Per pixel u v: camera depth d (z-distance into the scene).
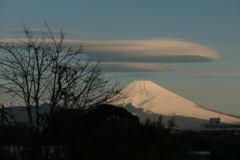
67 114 11.83
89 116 12.77
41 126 11.97
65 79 11.71
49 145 12.11
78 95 11.83
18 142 11.67
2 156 11.62
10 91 11.40
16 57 11.48
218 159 32.78
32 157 11.61
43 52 11.65
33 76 11.54
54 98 11.65
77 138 13.77
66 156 13.59
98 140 13.79
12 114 11.55
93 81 12.03
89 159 13.38
